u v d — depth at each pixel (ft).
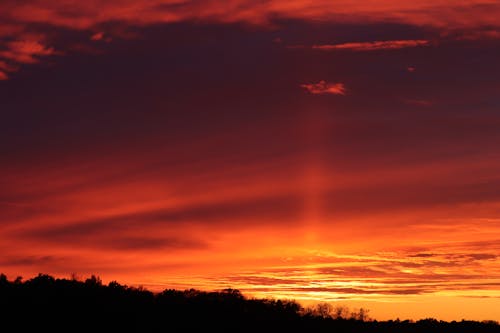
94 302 298.15
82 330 275.18
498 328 354.54
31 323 274.16
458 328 352.90
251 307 322.14
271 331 302.25
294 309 331.16
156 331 284.20
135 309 300.20
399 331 333.83
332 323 326.44
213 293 326.03
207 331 294.25
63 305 291.17
